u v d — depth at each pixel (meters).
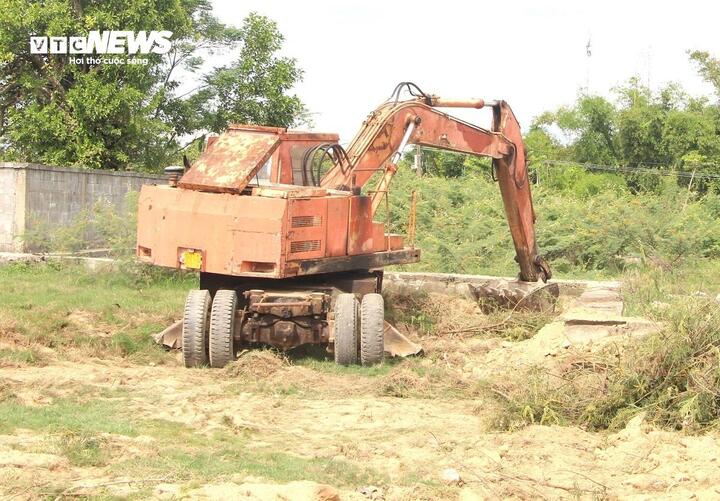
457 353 12.95
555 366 10.46
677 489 7.18
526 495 7.02
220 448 8.04
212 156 12.60
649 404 8.99
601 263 23.66
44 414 8.84
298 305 12.01
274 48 40.88
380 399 10.62
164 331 13.13
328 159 14.38
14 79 34.06
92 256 22.52
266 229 11.80
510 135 15.94
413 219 14.35
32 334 12.63
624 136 54.81
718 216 31.41
